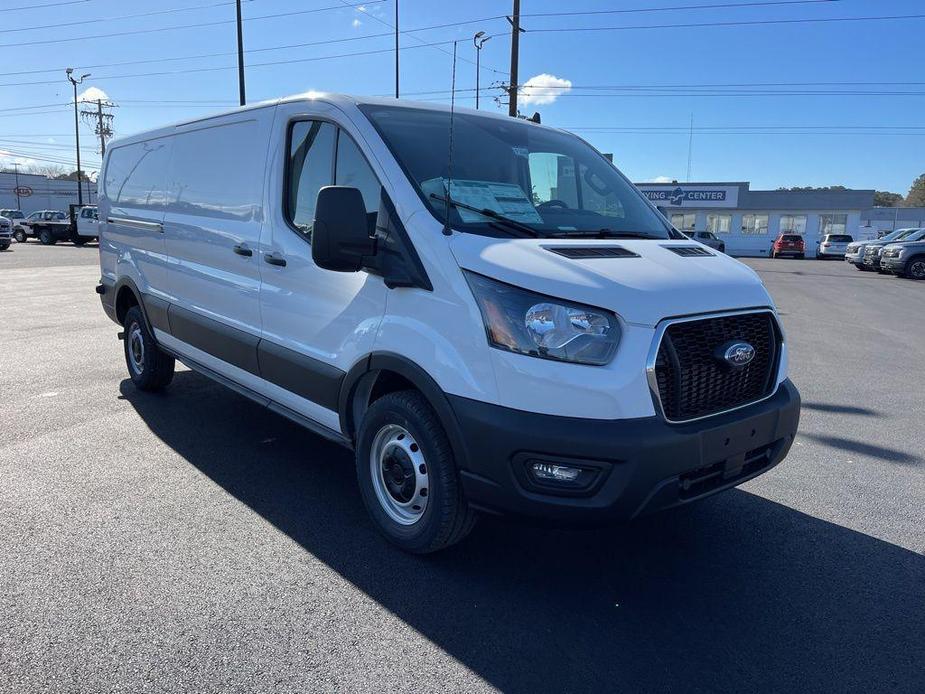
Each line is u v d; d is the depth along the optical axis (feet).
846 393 23.98
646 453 9.46
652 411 9.66
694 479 10.23
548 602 10.62
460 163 12.42
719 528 13.33
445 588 10.90
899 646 9.75
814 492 15.16
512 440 9.73
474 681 8.75
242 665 8.87
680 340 10.07
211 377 17.39
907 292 62.28
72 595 10.29
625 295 9.73
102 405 20.13
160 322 19.53
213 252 16.46
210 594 10.46
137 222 20.52
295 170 13.89
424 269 10.80
